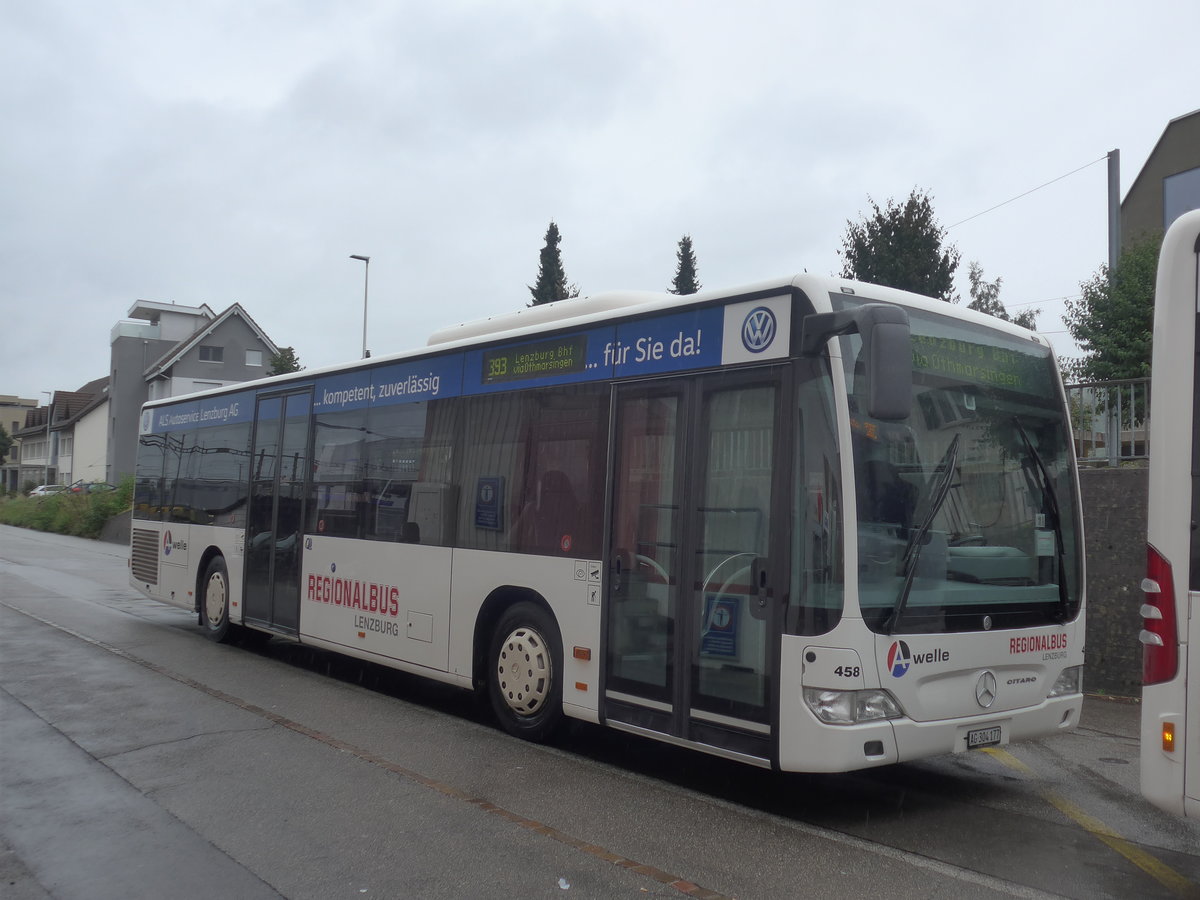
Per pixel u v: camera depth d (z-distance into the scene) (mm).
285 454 10797
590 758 7090
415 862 4969
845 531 5359
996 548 6012
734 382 6023
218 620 11930
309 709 8523
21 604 15867
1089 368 15836
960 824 5746
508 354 7879
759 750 5574
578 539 6992
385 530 9016
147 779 6363
